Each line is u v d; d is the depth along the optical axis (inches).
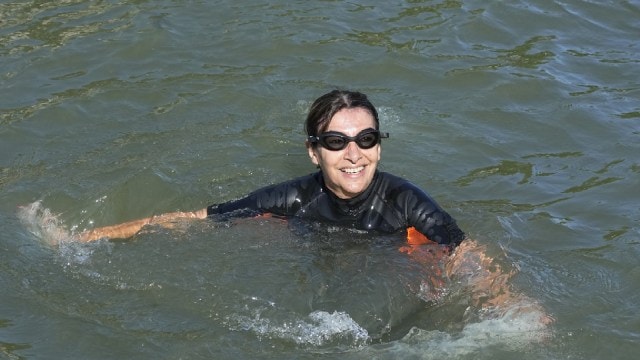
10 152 294.0
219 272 225.1
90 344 202.1
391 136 303.4
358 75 348.2
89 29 379.6
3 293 220.4
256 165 285.4
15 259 234.2
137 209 263.3
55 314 212.4
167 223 245.8
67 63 353.1
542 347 199.3
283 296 215.8
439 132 307.6
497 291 217.2
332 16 393.7
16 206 263.0
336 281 219.8
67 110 317.7
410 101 330.3
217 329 206.2
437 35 380.5
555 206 263.0
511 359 195.6
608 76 352.5
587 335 203.5
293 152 293.7
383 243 232.1
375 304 212.2
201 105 322.7
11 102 324.5
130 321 209.8
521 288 219.8
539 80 345.4
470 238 239.3
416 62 358.0
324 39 373.1
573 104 328.2
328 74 347.9
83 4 403.2
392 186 238.2
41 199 266.7
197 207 264.1
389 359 195.9
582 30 391.5
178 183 273.7
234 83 338.3
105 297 218.7
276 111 320.2
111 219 259.8
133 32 375.2
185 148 294.2
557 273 228.1
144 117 315.0
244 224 241.8
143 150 293.4
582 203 264.5
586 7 410.9
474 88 340.2
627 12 407.8
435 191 271.1
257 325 207.2
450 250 229.1
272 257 229.5
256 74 345.4
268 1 405.1
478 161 290.0
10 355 198.4
